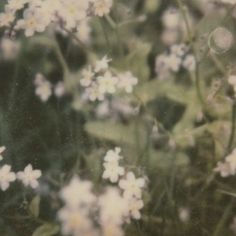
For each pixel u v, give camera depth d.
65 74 0.21
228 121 0.18
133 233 0.17
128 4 0.22
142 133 0.19
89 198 0.17
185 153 0.19
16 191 0.19
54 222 0.17
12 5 0.19
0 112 0.21
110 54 0.20
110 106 0.19
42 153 0.20
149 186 0.18
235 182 0.19
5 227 0.18
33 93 0.21
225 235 0.18
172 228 0.18
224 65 0.19
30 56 0.22
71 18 0.19
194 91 0.19
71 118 0.20
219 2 0.20
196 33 0.20
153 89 0.20
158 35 0.21
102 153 0.19
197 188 0.19
